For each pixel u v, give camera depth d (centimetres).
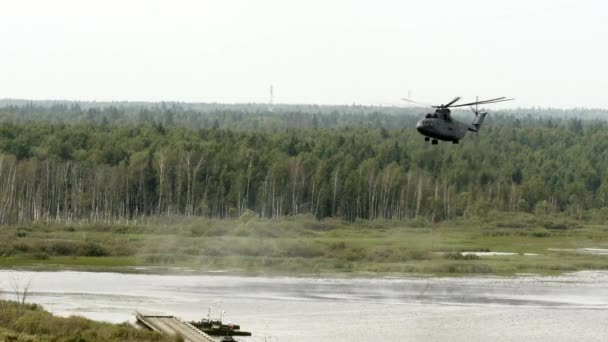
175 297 14975
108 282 16525
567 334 12644
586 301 15700
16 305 11756
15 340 9831
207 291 15762
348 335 12081
